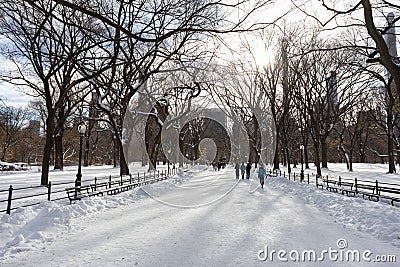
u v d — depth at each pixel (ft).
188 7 34.60
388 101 110.83
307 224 28.81
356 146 199.21
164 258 18.79
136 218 31.42
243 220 30.60
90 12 17.75
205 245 21.63
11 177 88.22
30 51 64.39
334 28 33.22
